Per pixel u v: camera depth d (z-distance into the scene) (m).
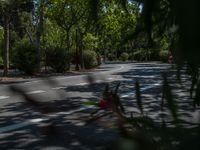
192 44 0.89
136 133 1.25
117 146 1.09
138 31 1.23
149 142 1.21
